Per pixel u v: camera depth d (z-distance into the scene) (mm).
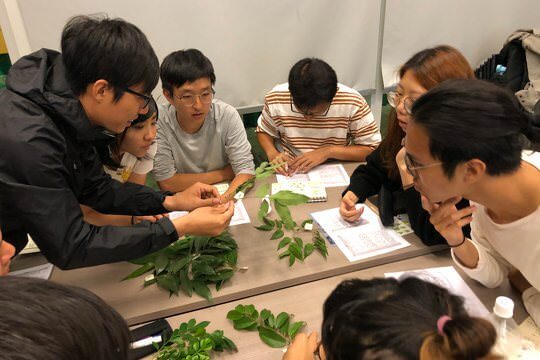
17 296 375
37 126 884
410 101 1237
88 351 380
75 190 1134
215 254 1236
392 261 1252
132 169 1643
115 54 866
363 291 581
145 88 943
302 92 1772
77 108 928
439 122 721
